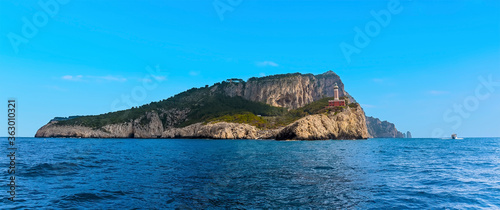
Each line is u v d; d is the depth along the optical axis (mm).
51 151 62094
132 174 26219
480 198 16812
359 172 27859
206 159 42688
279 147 84812
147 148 80062
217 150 69188
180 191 18688
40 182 21484
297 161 39500
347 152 60438
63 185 20438
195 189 19344
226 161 39406
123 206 14953
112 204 15305
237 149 74000
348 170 29438
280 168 31219
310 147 84312
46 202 15570
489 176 25250
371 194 17938
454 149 76812
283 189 19484
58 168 29516
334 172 27844
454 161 39938
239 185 20875
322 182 22156
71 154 52594
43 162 35438
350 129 183250
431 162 38375
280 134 170375
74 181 22188
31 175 24625
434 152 62594
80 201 15867
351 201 16141
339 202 15930
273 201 16188
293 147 84500
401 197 17078
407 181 22594
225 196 17344
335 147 84562
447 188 19734
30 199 16172
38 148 75375
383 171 28656
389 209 14547
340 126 178750
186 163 36469
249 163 36594
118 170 29062
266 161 39344
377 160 41188
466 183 21641
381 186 20531
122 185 20672
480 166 33438
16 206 14680
